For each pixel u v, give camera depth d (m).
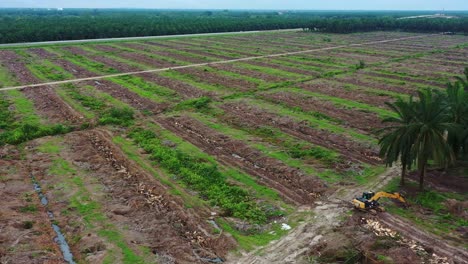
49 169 32.88
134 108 49.41
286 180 32.00
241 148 37.47
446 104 29.25
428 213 26.97
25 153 36.16
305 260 22.33
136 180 31.39
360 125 43.44
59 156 35.44
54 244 23.42
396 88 58.94
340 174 32.62
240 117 45.84
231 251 23.19
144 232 24.72
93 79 62.66
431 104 27.30
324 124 43.47
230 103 51.22
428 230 25.02
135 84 60.16
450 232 24.83
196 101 51.28
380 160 35.31
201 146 38.25
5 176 31.50
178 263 21.94
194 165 33.59
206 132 41.50
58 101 51.03
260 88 58.34
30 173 32.38
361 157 36.03
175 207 27.52
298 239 24.28
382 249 22.98
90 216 26.23
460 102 30.95
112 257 22.22
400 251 22.61
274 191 30.08
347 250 22.64
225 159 35.44
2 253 22.23
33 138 39.62
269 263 22.11
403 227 25.31
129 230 24.83
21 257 21.97
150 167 33.59
